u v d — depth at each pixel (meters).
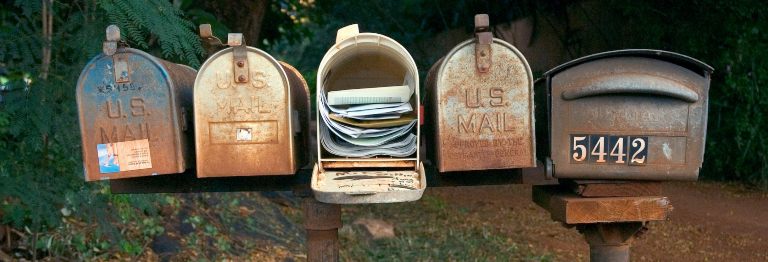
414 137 3.34
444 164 3.22
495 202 9.94
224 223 6.50
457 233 7.83
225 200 6.98
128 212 5.45
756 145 10.74
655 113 3.30
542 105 3.53
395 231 7.73
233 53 3.16
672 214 9.13
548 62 15.12
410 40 16.69
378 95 3.38
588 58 3.26
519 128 3.23
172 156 3.16
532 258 7.07
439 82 3.21
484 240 7.63
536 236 8.09
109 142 3.14
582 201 3.44
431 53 17.16
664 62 3.28
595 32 13.38
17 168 4.13
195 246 5.82
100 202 4.45
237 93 3.18
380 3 16.34
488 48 3.20
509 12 15.40
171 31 4.03
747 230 8.39
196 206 6.51
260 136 3.19
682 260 7.22
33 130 4.01
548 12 14.67
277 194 8.36
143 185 3.51
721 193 10.42
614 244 3.67
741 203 9.80
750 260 7.21
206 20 6.35
